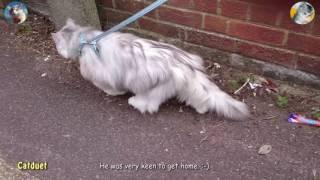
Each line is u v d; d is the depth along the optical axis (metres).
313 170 1.32
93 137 1.46
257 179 1.31
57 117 1.53
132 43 1.44
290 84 1.57
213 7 1.51
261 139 1.41
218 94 1.45
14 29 1.91
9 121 1.53
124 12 1.75
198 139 1.43
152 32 1.74
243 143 1.41
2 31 1.91
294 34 1.43
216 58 1.67
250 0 1.42
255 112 1.50
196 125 1.47
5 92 1.64
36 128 1.50
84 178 1.34
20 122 1.52
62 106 1.57
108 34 1.44
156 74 1.39
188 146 1.41
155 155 1.39
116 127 1.48
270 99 1.54
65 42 1.47
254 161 1.36
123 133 1.46
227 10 1.49
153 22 1.70
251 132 1.43
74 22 1.62
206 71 1.60
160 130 1.46
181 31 1.66
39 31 1.89
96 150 1.42
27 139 1.46
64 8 1.72
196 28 1.61
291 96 1.53
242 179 1.31
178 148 1.40
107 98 1.58
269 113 1.49
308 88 1.54
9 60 1.77
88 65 1.45
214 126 1.46
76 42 1.45
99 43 1.43
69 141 1.45
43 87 1.65
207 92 1.44
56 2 1.72
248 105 1.52
